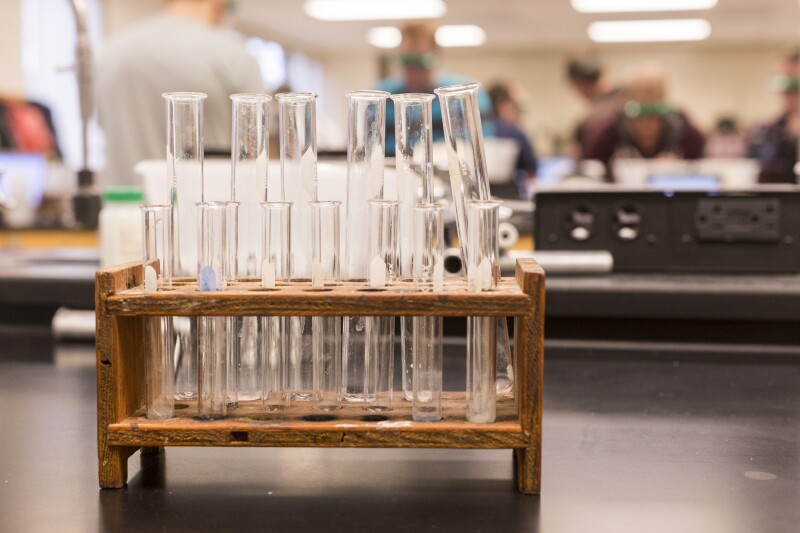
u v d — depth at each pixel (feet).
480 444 2.60
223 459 2.98
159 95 8.47
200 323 2.72
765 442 3.17
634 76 17.83
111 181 8.80
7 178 10.78
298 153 2.91
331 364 2.82
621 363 4.62
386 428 2.61
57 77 21.81
